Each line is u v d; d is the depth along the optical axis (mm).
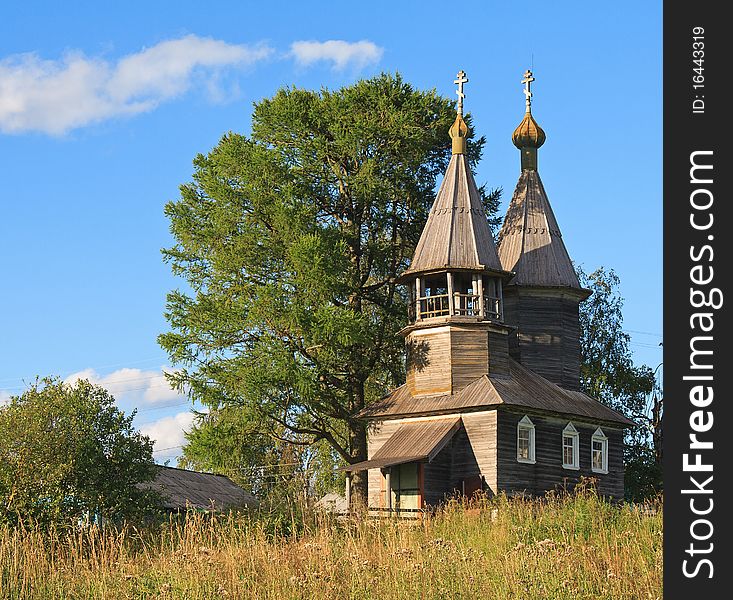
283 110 54031
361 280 54781
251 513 34438
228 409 50188
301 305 49312
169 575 25031
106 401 39812
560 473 49688
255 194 51781
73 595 24844
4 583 25406
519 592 22594
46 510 35938
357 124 52469
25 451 36438
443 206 51469
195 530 29828
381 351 55438
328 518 34125
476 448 47406
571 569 23938
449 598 22734
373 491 49344
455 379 49031
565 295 54844
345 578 24688
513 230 55844
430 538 32625
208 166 54000
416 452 46531
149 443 39938
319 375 51062
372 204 54156
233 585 24141
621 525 31641
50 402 38062
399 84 55156
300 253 48938
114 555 28453
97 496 37375
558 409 49750
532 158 57469
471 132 58219
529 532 31828
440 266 49781
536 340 53906
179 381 50531
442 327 49625
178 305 51812
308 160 54281
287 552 27281
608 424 52969
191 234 53094
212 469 52719
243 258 51375
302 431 52031
